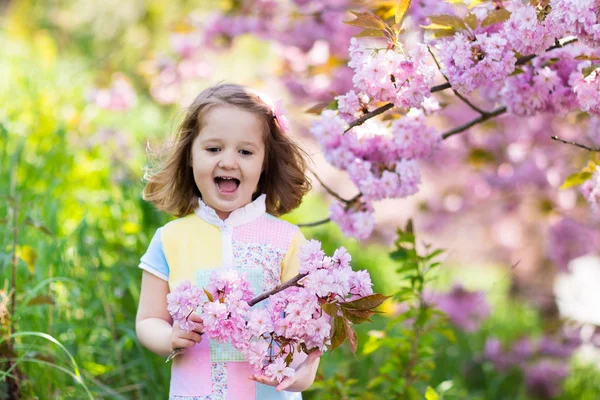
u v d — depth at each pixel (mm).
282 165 3352
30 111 7633
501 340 7402
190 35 7805
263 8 7039
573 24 2986
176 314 2822
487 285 9641
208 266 3070
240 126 3076
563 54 3686
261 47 12172
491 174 7434
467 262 9125
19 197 4465
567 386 6715
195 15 7750
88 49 13945
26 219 4203
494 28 3439
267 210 3445
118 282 4988
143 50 13297
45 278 4379
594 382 6801
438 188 8328
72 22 14273
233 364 2982
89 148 6875
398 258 4238
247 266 3072
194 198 3273
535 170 7148
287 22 6863
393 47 3186
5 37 11414
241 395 2969
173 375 3059
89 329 4645
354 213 3943
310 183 3463
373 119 3895
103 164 6742
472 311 7004
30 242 4906
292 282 2777
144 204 5387
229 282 2721
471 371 6652
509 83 3715
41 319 4332
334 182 9641
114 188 6305
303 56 7242
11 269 4461
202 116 3104
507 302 8570
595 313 6918
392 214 9680
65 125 7371
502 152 7281
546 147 7148
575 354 6922
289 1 6844
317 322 2709
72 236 4914
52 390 4223
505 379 6746
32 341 4281
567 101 3686
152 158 3459
